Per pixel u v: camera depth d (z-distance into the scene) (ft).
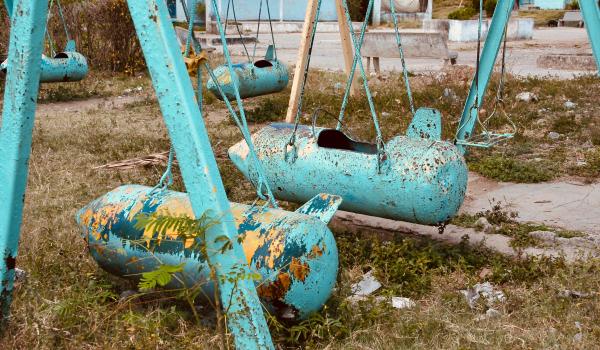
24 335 13.16
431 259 17.48
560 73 54.85
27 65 12.84
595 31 23.89
